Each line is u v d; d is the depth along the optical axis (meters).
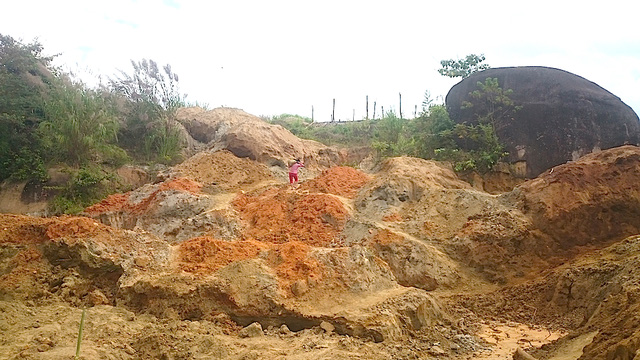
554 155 18.73
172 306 9.44
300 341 8.31
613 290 9.85
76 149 22.16
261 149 22.48
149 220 17.45
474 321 10.79
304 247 10.72
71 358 6.88
